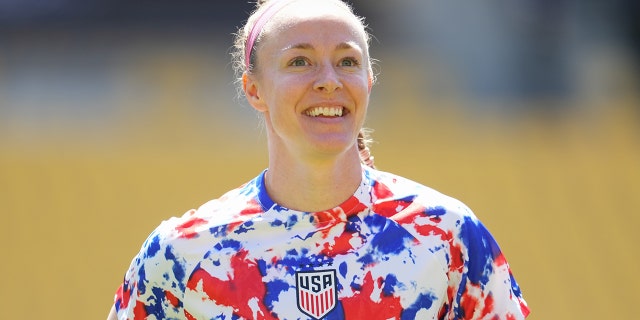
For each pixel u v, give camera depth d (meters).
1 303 12.43
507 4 25.97
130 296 3.16
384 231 3.02
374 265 2.97
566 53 25.58
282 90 3.00
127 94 24.56
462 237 3.03
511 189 15.20
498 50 25.66
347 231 3.02
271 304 2.96
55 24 27.19
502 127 20.73
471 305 3.05
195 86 24.16
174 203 14.65
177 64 25.36
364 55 3.10
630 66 25.25
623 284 13.11
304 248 3.01
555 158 16.12
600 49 25.66
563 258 13.48
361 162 3.40
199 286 3.04
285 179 3.09
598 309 12.52
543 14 25.80
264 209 3.09
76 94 25.48
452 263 3.02
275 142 3.13
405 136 20.00
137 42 27.05
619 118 20.80
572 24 25.86
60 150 17.53
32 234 13.92
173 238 3.10
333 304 2.94
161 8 27.42
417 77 24.25
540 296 12.85
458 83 24.56
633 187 15.08
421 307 2.96
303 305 2.95
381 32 26.33
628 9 25.72
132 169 15.84
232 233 3.06
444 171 15.68
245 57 3.28
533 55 25.58
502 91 24.97
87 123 22.27
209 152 17.22
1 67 26.25
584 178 15.55
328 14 3.04
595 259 13.56
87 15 27.30
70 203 14.66
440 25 26.31
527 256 13.59
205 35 27.16
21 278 12.88
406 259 2.98
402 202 3.07
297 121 3.00
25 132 20.97
